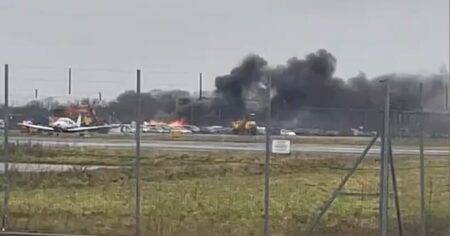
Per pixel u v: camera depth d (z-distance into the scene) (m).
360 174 31.81
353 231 20.22
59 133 35.75
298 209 25.50
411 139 21.17
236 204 26.64
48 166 34.69
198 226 21.31
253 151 38.53
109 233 19.97
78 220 21.94
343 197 27.17
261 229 21.12
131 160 36.41
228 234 20.25
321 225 20.94
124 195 28.70
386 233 17.62
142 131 28.30
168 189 30.89
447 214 21.11
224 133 30.55
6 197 20.33
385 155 17.38
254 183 33.56
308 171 35.31
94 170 34.69
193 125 29.42
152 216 22.94
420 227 19.81
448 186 26.08
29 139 35.41
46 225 20.64
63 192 29.17
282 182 33.12
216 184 33.00
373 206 25.58
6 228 19.91
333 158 33.84
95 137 35.94
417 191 25.16
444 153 26.33
